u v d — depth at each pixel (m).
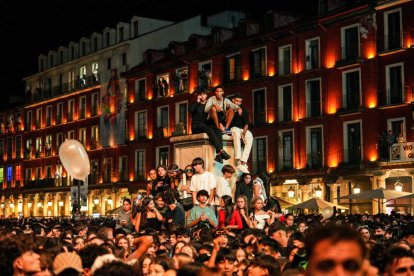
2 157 103.88
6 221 42.59
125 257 12.06
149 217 18.78
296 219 27.11
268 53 60.19
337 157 53.56
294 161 57.00
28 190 95.38
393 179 48.88
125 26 81.69
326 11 55.12
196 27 77.50
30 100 98.44
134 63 78.44
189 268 5.70
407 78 49.06
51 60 94.81
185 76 69.19
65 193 87.31
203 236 14.91
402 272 7.12
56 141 91.19
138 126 75.44
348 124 53.03
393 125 49.88
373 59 51.22
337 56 54.00
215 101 23.30
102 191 80.06
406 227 15.47
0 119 105.56
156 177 21.39
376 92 51.03
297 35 57.53
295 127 57.25
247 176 22.27
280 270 8.95
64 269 6.94
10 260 7.30
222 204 19.70
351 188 52.56
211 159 23.20
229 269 9.83
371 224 23.83
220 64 65.12
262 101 60.69
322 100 55.16
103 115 81.00
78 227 20.39
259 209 19.98
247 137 23.75
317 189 54.56
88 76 84.75
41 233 21.47
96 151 81.88
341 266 3.44
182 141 23.89
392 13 50.19
